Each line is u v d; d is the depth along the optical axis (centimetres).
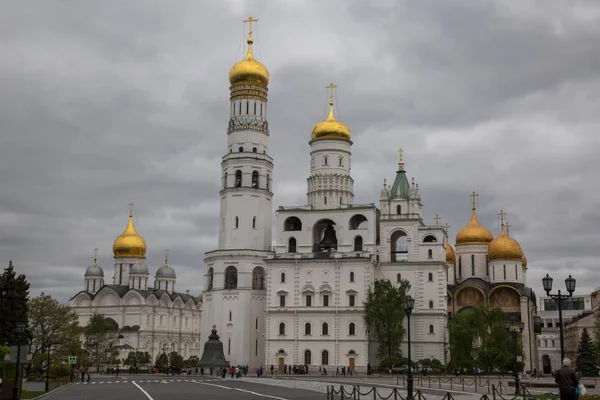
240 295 14238
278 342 13725
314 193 14812
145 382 10250
